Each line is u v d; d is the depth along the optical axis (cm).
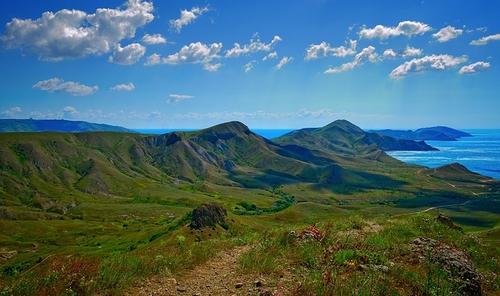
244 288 1226
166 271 1366
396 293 1154
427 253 1573
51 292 1123
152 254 1652
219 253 1733
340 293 1115
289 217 13775
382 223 2405
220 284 1282
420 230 2278
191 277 1360
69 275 1216
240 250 1800
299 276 1311
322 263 1447
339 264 1410
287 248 1653
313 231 1875
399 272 1336
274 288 1206
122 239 13388
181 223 11288
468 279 1475
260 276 1335
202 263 1546
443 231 2388
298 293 1148
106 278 1232
